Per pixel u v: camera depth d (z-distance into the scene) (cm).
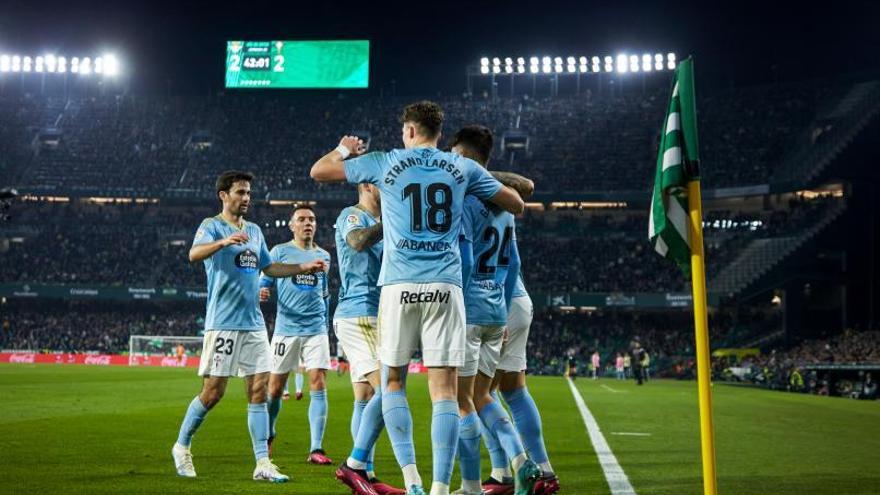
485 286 692
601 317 6047
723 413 1942
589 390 3148
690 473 891
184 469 843
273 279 1109
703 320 527
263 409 863
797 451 1151
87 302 6550
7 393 2283
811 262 5397
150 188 6700
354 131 7181
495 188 635
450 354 595
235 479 830
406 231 604
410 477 598
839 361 4275
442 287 596
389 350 604
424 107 634
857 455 1106
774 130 6300
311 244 1150
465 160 632
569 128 6925
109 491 736
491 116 7150
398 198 609
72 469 871
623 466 952
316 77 7138
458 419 590
